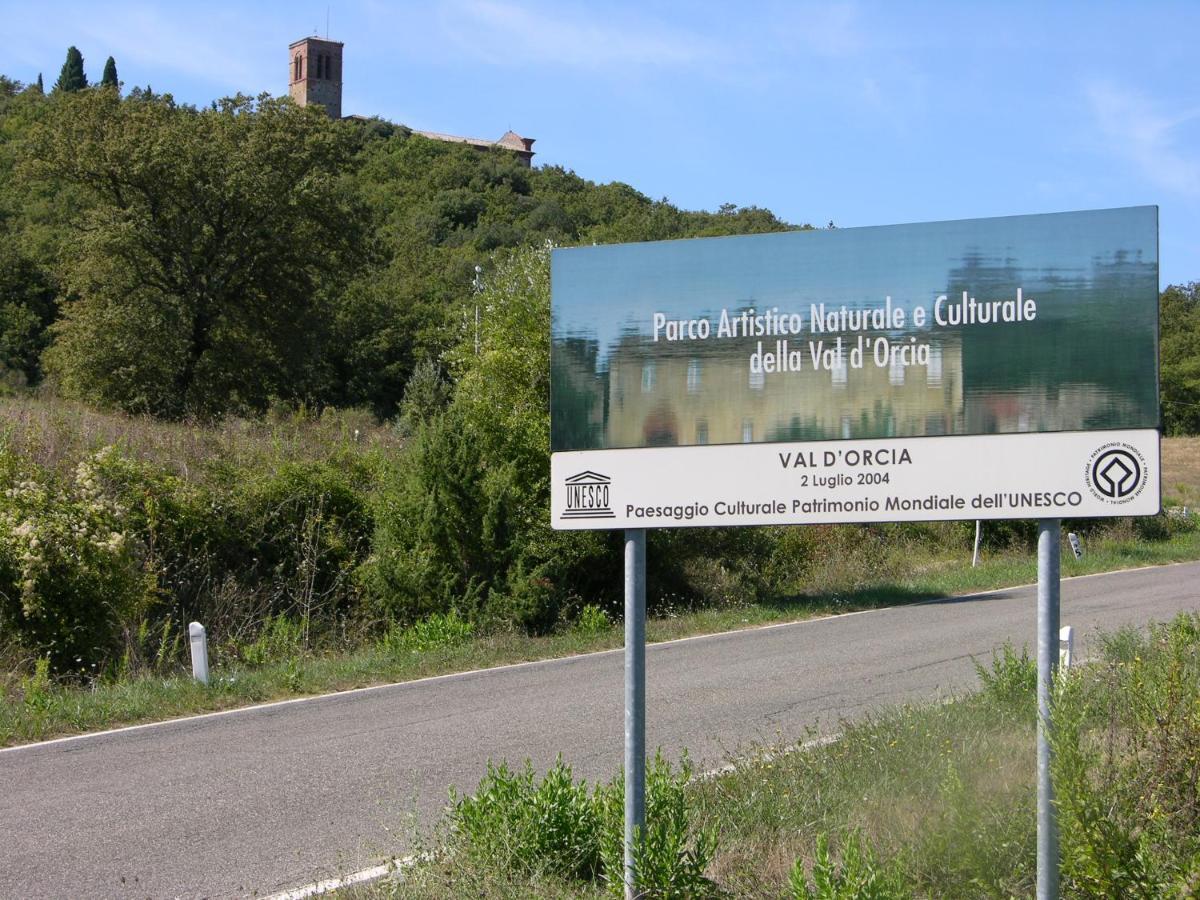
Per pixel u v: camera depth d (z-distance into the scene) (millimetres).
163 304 45875
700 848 4746
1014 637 14070
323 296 51938
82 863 6008
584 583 19984
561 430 4590
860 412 4238
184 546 17234
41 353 52750
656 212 61719
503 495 17531
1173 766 4867
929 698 9758
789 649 13680
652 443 4477
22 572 13219
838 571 23844
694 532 21094
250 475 19109
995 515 4074
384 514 18062
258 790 7441
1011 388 4078
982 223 4133
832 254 4297
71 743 9062
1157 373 3922
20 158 46656
